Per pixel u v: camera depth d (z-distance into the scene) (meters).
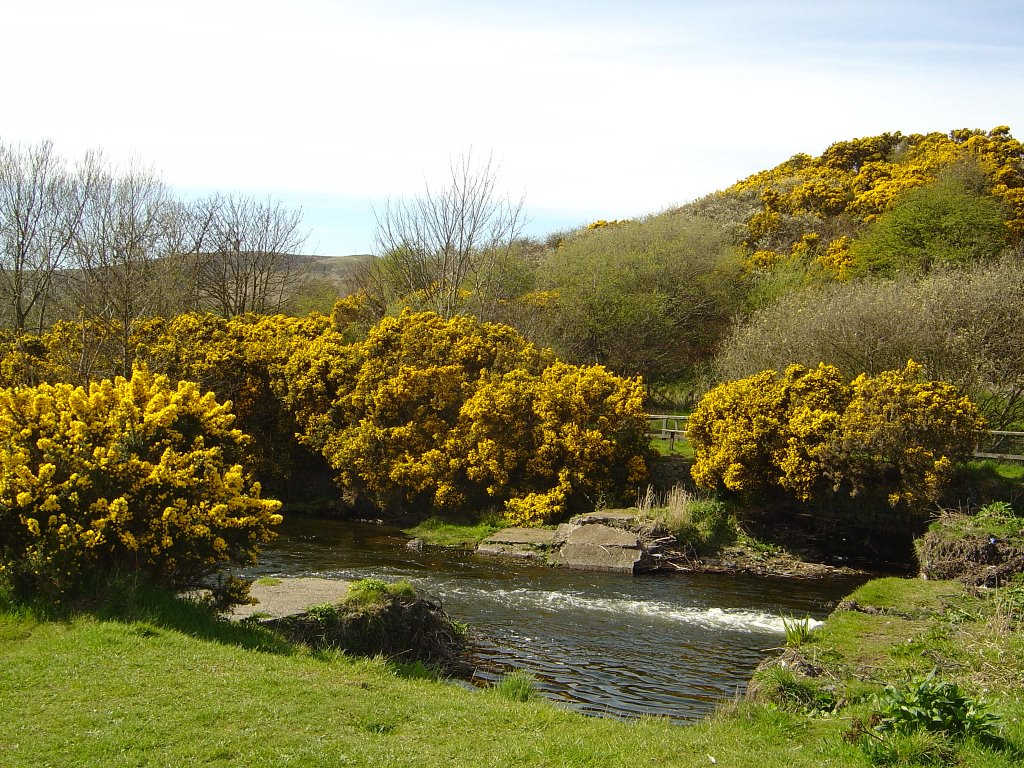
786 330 27.61
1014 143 47.72
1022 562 15.14
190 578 11.28
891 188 47.91
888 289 26.59
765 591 17.56
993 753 6.69
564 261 43.16
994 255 35.19
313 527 23.98
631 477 24.08
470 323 28.14
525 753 6.93
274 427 28.23
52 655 8.51
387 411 25.33
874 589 14.39
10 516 10.10
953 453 19.58
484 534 22.45
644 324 39.19
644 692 10.91
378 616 11.81
